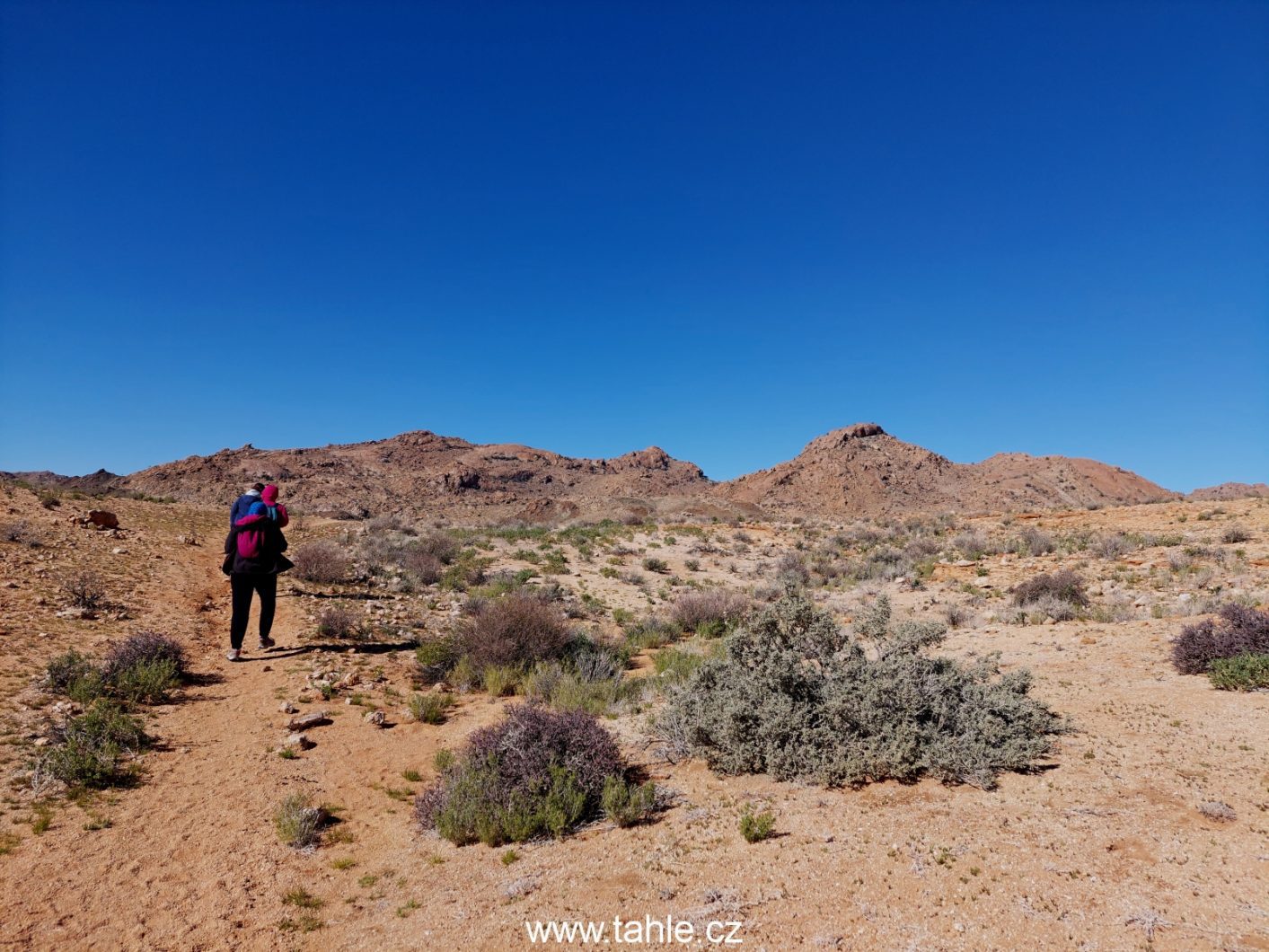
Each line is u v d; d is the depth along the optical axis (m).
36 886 4.70
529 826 5.47
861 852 4.60
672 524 46.00
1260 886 3.85
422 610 16.56
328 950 4.14
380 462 138.00
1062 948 3.45
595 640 13.56
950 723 6.16
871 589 20.62
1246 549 19.77
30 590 12.84
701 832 5.20
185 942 4.23
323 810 6.24
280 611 14.92
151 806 6.06
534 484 144.88
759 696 6.57
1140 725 6.68
